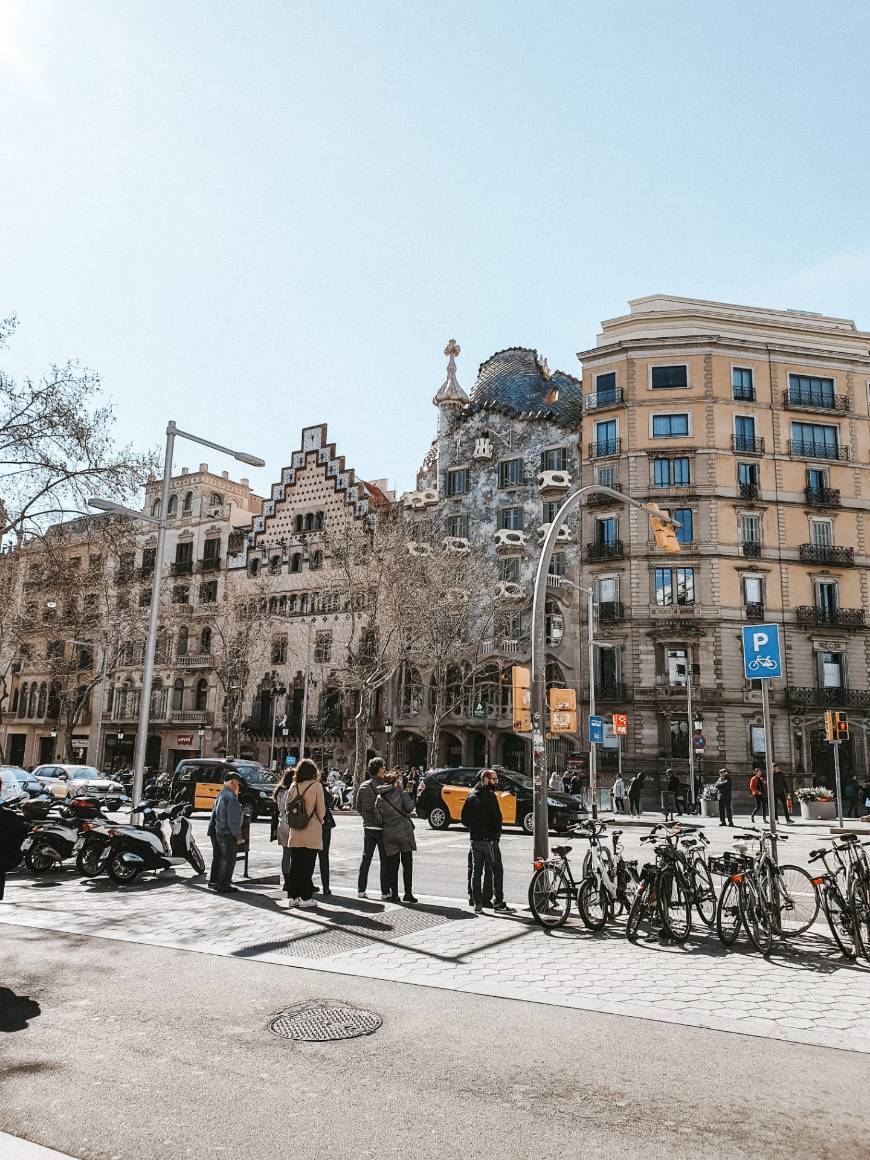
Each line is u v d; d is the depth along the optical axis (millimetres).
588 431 49125
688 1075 5660
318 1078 5578
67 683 62906
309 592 55156
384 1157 4473
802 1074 5684
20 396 26859
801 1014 7055
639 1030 6605
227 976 8203
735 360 48062
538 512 50375
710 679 43969
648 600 45344
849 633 45594
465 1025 6703
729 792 28391
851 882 9477
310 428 58438
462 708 48531
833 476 47625
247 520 62094
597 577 46844
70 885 14008
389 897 12555
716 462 46500
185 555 62250
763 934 9344
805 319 51031
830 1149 4578
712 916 10477
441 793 25938
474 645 45719
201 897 12836
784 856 17844
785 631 45094
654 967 8672
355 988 7785
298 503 57594
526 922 10969
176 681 59000
